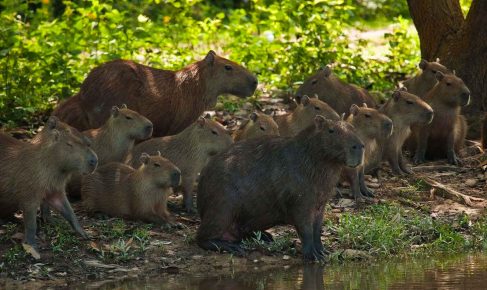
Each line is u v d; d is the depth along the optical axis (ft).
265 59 63.10
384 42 78.13
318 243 37.78
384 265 36.65
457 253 38.75
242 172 36.78
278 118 48.80
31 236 36.70
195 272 35.55
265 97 59.36
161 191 40.16
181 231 39.47
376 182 47.32
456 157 52.11
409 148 53.47
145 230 38.42
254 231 37.91
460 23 57.57
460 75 56.18
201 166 43.01
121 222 39.60
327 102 53.83
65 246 36.86
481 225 41.34
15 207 37.11
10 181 36.65
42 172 36.68
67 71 56.24
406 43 68.90
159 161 39.93
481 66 55.93
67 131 37.27
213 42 71.61
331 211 42.83
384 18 91.30
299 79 61.31
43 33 59.88
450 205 44.68
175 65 61.52
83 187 41.24
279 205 36.83
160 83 47.67
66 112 47.16
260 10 68.39
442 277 34.37
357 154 35.99
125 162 43.73
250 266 36.37
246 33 64.64
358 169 44.50
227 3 88.84
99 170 41.27
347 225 39.60
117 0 71.61
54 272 35.06
